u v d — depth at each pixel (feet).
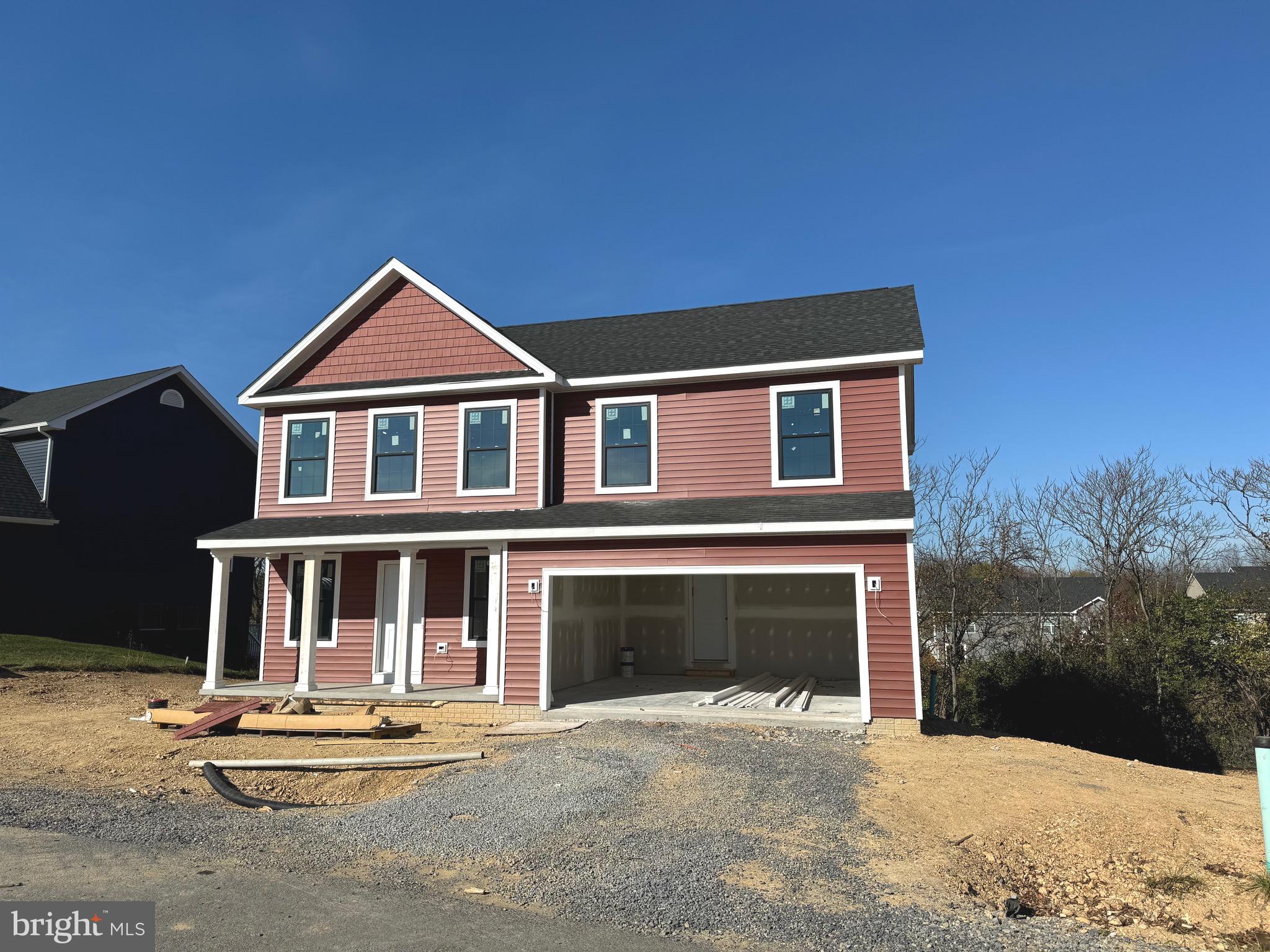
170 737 38.88
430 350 54.95
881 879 20.93
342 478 54.70
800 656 58.90
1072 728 64.08
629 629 62.49
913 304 53.83
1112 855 23.66
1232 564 100.17
